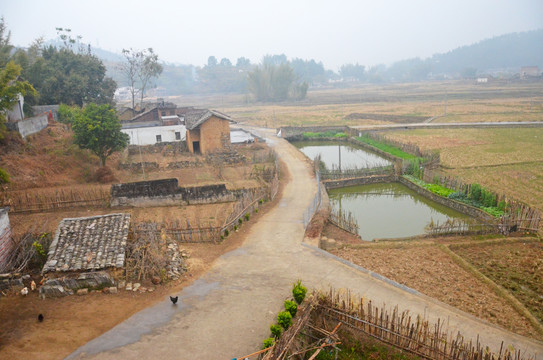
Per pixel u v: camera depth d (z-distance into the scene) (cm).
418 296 1991
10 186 3600
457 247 2659
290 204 3472
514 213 2975
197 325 1706
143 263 2058
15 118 4819
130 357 1502
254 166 4675
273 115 11244
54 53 7325
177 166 4838
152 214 3195
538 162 4791
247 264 2316
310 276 2173
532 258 2484
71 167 4294
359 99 15412
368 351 1602
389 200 3959
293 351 1512
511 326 1812
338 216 3084
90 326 1683
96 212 3253
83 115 4231
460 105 11500
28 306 1805
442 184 3919
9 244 2138
